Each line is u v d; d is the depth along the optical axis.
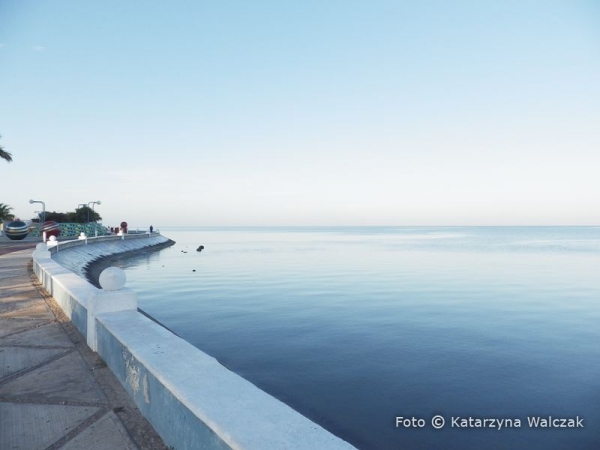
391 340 13.88
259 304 20.83
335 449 1.89
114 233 65.12
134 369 3.71
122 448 2.98
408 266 44.59
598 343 13.61
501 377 10.41
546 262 50.91
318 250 79.94
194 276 33.97
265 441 1.95
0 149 37.16
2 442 3.09
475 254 68.06
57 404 3.74
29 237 48.78
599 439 7.33
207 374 2.91
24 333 6.28
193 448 2.50
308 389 9.62
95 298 5.09
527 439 7.38
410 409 8.57
